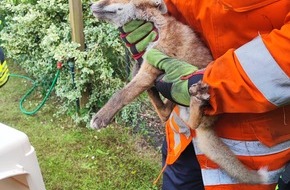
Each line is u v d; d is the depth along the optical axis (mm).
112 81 3426
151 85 1495
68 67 3521
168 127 1722
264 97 1239
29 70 4121
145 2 1466
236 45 1389
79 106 3566
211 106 1314
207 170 1552
